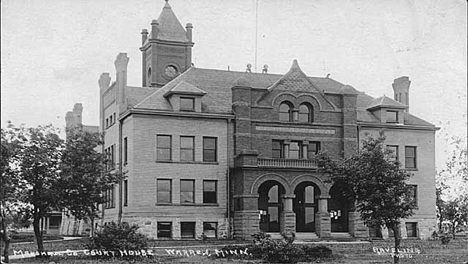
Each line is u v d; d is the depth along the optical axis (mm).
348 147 64188
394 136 67250
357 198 38156
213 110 62000
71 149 37844
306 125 63656
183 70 79625
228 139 61812
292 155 63438
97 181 38688
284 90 63469
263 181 60031
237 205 60344
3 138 35625
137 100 64500
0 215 34156
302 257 38312
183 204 59656
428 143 68562
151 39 78688
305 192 63406
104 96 71000
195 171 60406
